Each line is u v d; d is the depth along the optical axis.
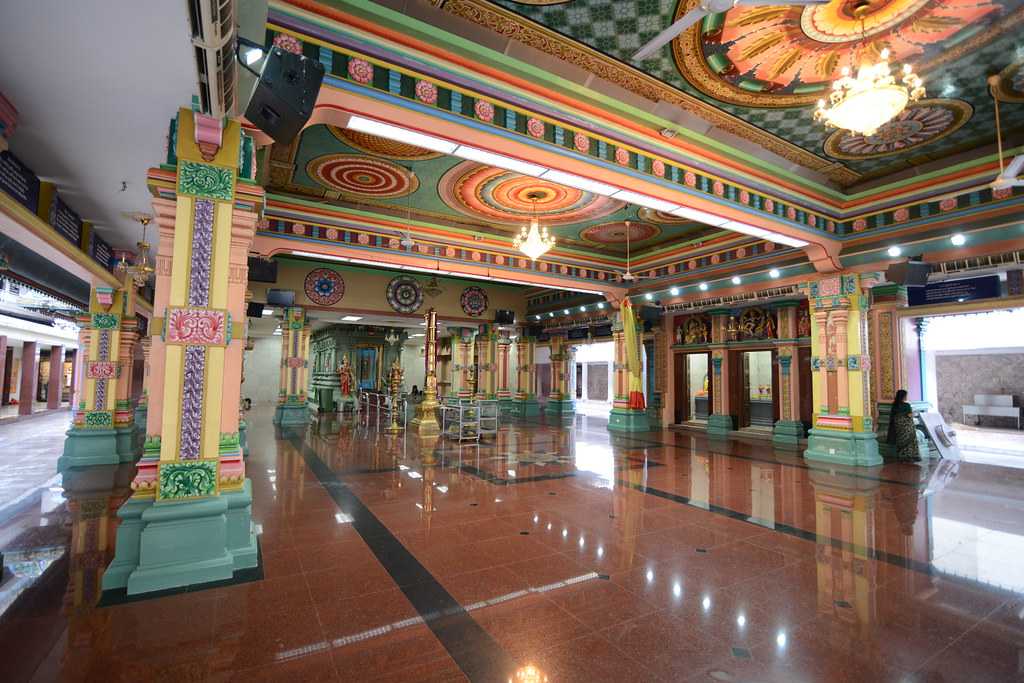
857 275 8.38
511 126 4.71
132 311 8.37
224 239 3.65
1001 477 7.34
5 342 16.17
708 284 10.55
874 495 6.20
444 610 3.17
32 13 2.48
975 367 14.66
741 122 5.88
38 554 4.05
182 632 2.86
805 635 2.91
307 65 2.71
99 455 7.82
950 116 5.67
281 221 8.39
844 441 8.38
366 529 4.73
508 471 7.45
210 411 3.60
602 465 8.02
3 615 3.02
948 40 4.39
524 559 4.02
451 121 4.35
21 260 6.15
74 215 5.99
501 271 10.51
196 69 2.57
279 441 10.32
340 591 3.41
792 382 11.23
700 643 2.82
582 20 4.21
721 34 4.34
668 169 5.86
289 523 4.89
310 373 25.81
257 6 2.46
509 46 4.53
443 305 15.55
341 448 9.47
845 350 8.57
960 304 8.91
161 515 3.40
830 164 7.09
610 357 20.22
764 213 6.92
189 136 3.56
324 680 2.45
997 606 3.27
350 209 8.88
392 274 14.59
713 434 12.24
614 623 3.04
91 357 7.95
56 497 5.81
